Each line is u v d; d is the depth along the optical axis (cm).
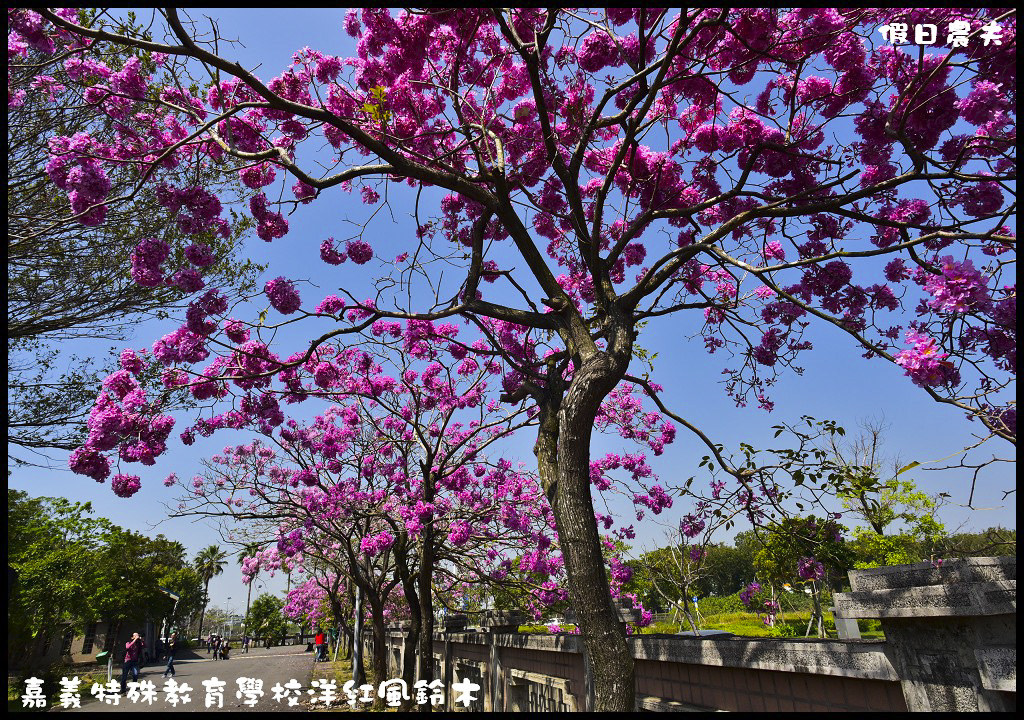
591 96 491
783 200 380
